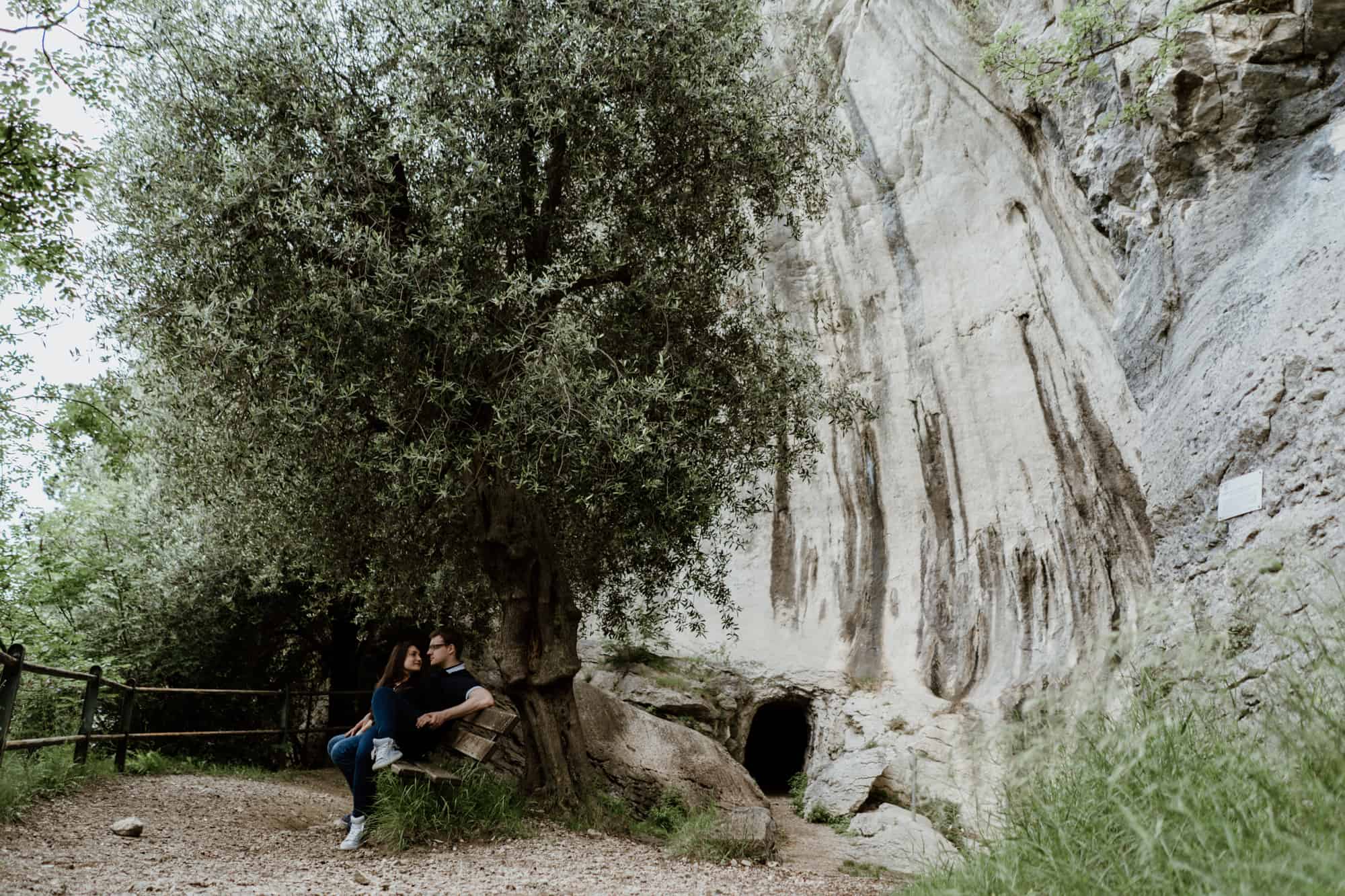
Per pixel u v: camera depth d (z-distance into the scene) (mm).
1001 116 15609
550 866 5199
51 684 9875
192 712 11977
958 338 16672
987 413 15930
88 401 9312
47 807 5688
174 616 11352
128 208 7750
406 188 7617
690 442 8141
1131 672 3355
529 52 7441
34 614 11203
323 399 6934
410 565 9289
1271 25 8180
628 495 7445
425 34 7598
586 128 7902
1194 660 3199
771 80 9406
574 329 6988
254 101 7387
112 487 11844
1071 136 11000
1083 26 8406
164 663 11234
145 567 11453
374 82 7699
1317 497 6141
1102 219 10508
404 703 5805
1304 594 4309
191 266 7375
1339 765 2463
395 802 5555
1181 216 8742
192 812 6387
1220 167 8484
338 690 12391
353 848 5453
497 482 7805
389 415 6973
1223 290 7840
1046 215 14680
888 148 18234
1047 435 14742
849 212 18984
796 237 9977
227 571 11438
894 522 17500
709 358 8930
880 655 16625
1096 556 13570
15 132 7527
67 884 3887
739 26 8734
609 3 7832
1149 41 8938
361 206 7168
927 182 17516
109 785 6957
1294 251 7156
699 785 9680
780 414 9227
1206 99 8438
